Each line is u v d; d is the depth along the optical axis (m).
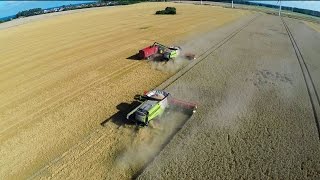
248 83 26.41
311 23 64.56
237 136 18.61
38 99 23.53
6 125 19.94
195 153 17.02
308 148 17.69
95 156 16.75
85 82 26.59
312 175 15.60
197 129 19.23
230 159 16.59
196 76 27.67
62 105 22.47
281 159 16.72
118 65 30.72
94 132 18.91
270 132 19.14
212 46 37.81
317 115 21.34
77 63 31.56
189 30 47.22
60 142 18.00
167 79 26.97
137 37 42.53
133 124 19.69
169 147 17.47
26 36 45.47
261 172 15.71
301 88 25.83
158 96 20.83
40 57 34.00
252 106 22.36
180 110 21.44
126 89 25.05
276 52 36.44
